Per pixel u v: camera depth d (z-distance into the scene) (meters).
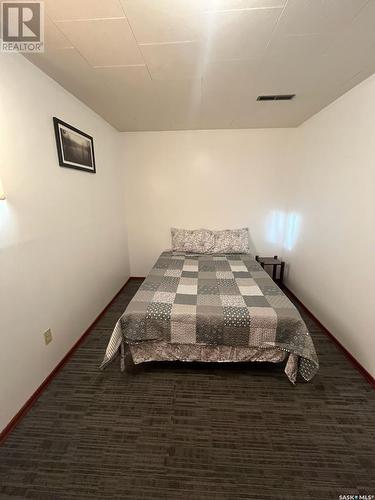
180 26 1.22
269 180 3.22
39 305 1.60
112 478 1.12
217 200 3.33
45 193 1.65
